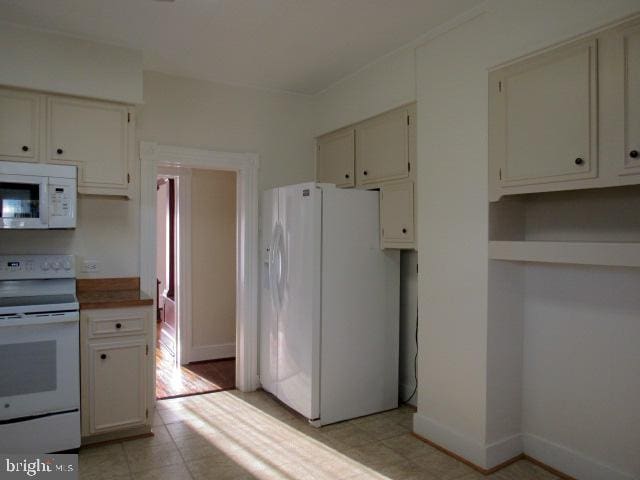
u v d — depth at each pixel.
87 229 3.16
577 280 2.40
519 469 2.52
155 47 3.04
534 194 2.60
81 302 2.64
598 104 1.97
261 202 3.86
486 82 2.47
